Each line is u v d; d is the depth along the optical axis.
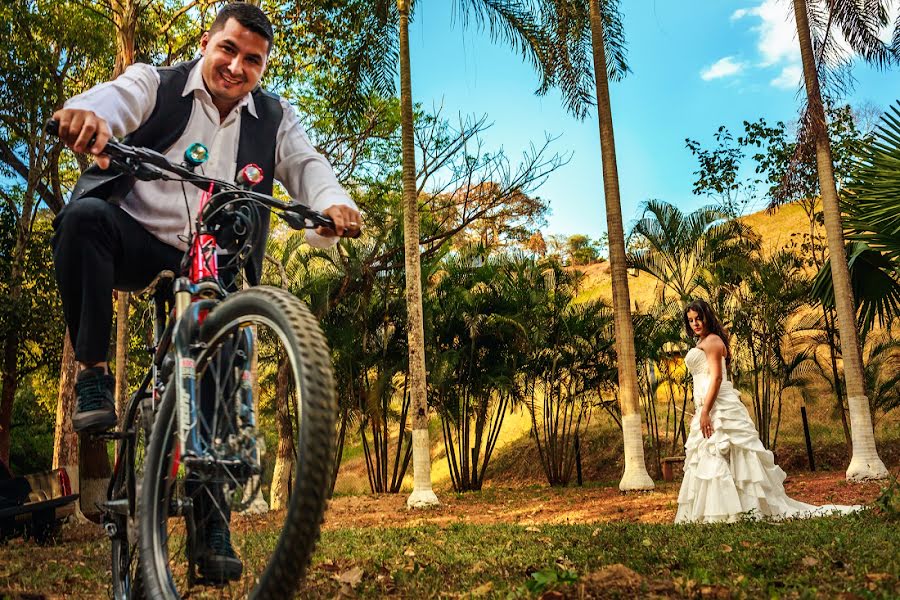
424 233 20.98
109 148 2.26
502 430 28.98
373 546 5.96
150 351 2.68
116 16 16.19
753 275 21.17
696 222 19.94
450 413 22.81
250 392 2.18
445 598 3.34
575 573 3.26
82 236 2.50
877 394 21.44
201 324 2.26
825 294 14.92
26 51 16.28
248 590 2.03
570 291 24.56
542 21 17.22
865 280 14.16
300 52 18.11
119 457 2.72
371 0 16.80
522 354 22.73
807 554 4.03
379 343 21.83
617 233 16.00
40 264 18.36
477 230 25.14
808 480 14.33
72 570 5.13
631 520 9.93
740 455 7.40
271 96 3.10
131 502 2.57
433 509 14.66
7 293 18.08
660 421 26.17
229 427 2.14
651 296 30.36
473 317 21.34
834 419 23.34
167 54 17.03
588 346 23.16
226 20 2.79
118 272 2.66
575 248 50.12
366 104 17.59
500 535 6.55
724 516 7.25
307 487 1.75
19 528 9.07
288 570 1.78
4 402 19.72
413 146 16.62
